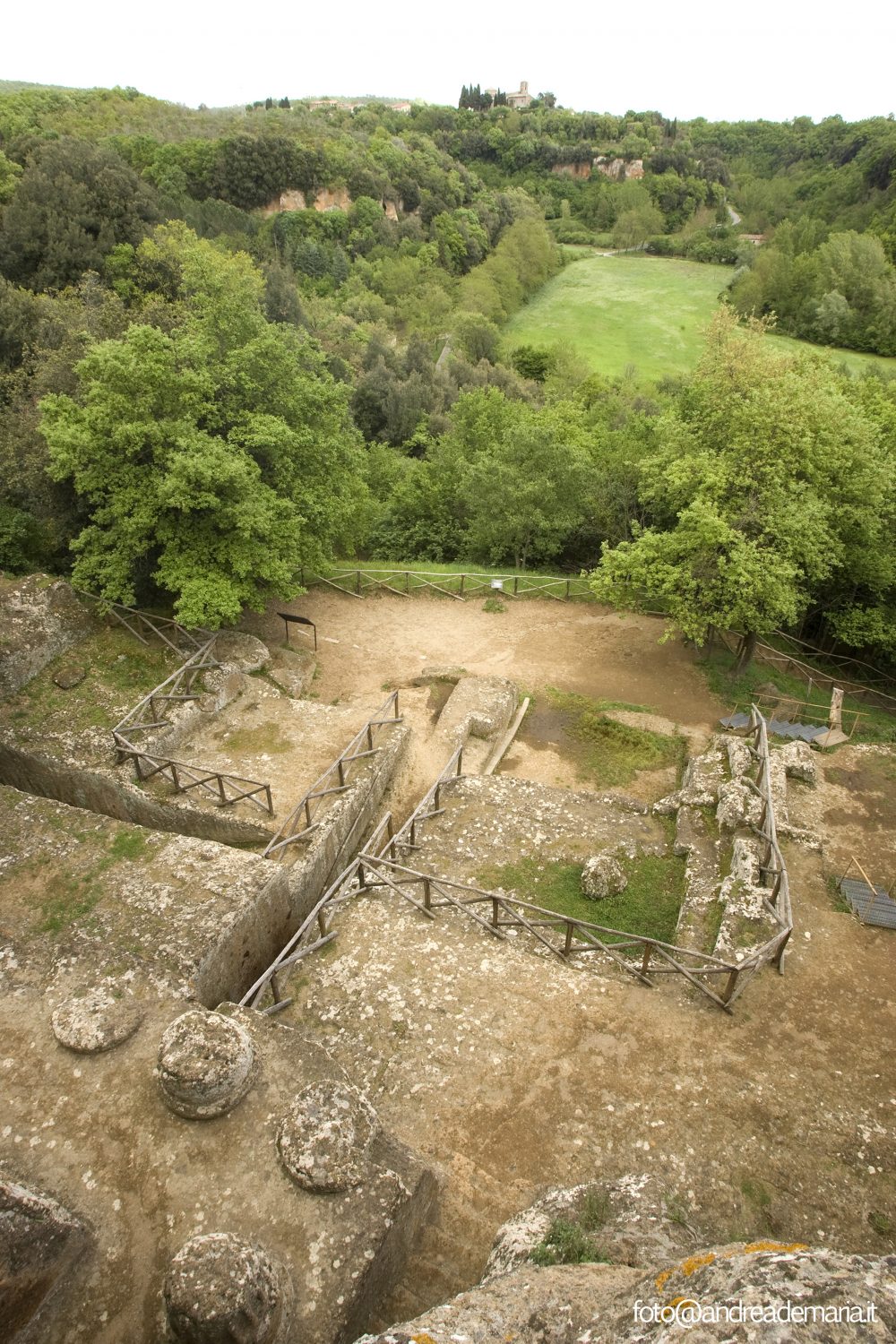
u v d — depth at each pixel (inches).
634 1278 241.8
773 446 816.9
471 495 1244.5
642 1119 360.8
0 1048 356.2
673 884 553.3
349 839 605.0
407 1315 290.4
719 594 789.9
